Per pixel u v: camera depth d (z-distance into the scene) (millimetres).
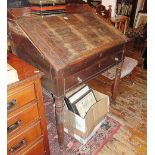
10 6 1208
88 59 1179
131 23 5020
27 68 972
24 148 1039
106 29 1471
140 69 2891
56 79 1033
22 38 1128
